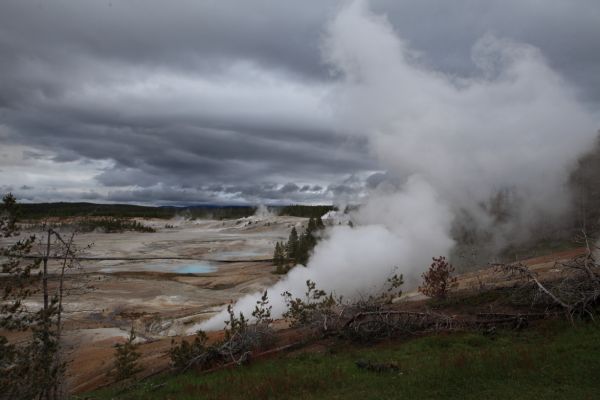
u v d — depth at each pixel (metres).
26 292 13.30
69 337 34.12
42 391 12.93
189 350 17.50
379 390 11.13
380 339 16.23
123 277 65.88
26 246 13.00
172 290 57.66
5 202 12.35
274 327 23.22
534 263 27.00
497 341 13.92
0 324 12.75
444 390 10.50
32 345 13.23
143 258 89.06
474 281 23.97
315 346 16.72
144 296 52.91
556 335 13.32
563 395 9.54
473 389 10.35
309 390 11.84
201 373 15.80
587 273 15.18
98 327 38.59
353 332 16.73
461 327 15.60
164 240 117.88
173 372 16.92
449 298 19.30
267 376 13.54
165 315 44.09
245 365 15.79
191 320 42.09
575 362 10.98
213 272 75.00
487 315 16.02
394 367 12.70
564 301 14.86
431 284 20.23
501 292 18.19
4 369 12.30
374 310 17.59
